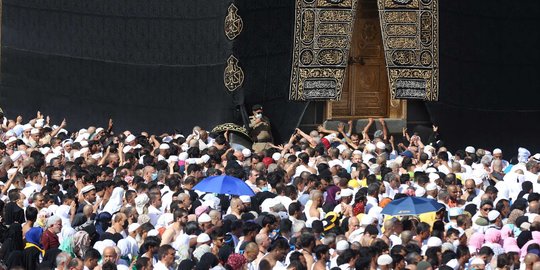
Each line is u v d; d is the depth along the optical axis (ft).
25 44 183.42
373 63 180.96
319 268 98.63
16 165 138.92
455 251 103.60
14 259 104.17
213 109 170.71
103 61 177.99
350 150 147.43
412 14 176.04
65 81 180.96
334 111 179.32
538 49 179.93
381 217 117.91
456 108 178.91
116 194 118.83
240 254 97.66
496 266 102.42
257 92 170.19
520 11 178.60
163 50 173.88
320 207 119.03
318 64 173.27
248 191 119.65
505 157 181.57
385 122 178.19
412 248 101.50
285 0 171.22
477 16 177.88
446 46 177.17
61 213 114.11
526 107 180.75
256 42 169.58
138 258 100.53
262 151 152.25
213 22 169.78
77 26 179.52
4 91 184.96
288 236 108.27
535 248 104.83
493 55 179.01
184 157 141.79
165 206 119.75
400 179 131.44
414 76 176.76
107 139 153.69
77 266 95.91
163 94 174.29
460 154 156.25
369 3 180.65
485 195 122.52
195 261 100.63
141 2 174.29
